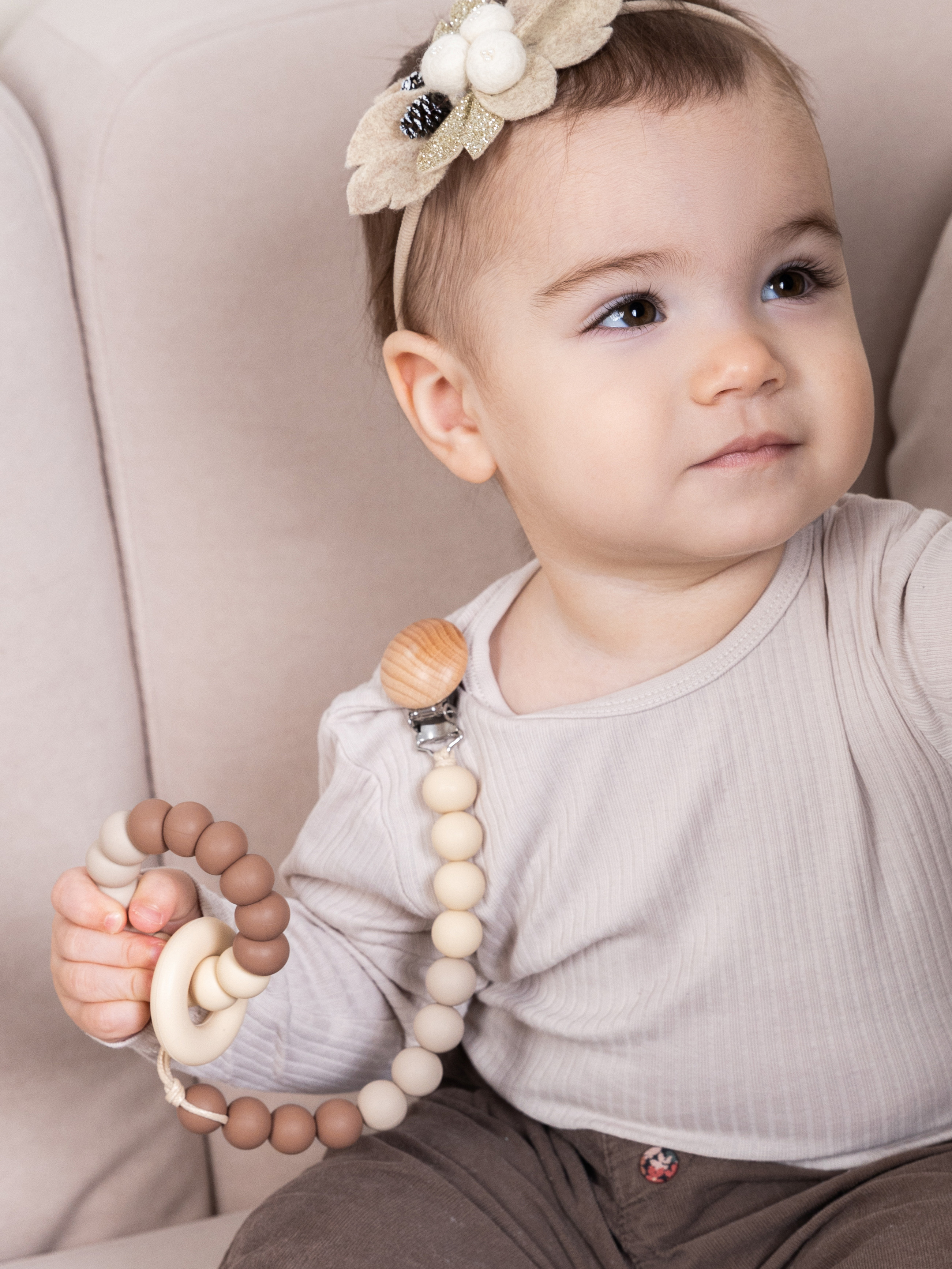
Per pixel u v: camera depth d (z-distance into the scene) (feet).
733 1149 2.55
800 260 2.27
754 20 3.23
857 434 2.27
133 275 3.32
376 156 2.46
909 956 2.44
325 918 3.00
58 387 3.30
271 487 3.48
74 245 3.33
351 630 3.59
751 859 2.50
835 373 2.24
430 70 2.33
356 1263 2.27
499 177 2.32
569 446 2.32
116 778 3.47
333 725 2.98
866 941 2.45
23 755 3.26
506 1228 2.52
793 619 2.52
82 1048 3.36
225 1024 2.40
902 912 2.43
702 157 2.19
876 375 3.47
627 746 2.59
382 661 2.83
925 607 2.31
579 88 2.26
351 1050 2.92
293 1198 2.48
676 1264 2.50
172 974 2.34
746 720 2.51
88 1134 3.36
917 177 3.34
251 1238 2.39
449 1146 2.72
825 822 2.46
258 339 3.37
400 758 2.89
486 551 3.60
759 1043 2.52
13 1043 3.26
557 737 2.64
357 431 3.45
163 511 3.49
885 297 3.42
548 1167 2.71
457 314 2.48
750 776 2.50
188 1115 2.51
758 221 2.20
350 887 2.98
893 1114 2.47
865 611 2.46
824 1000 2.48
